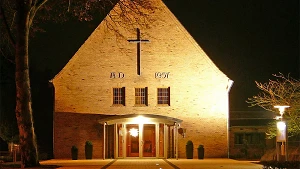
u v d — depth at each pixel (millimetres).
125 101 40031
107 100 40062
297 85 35625
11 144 45375
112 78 40062
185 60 40219
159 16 40188
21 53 28078
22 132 27906
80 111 39969
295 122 34781
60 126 39906
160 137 39594
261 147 47094
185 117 40062
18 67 28094
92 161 36062
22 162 27906
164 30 40188
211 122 40094
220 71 40250
